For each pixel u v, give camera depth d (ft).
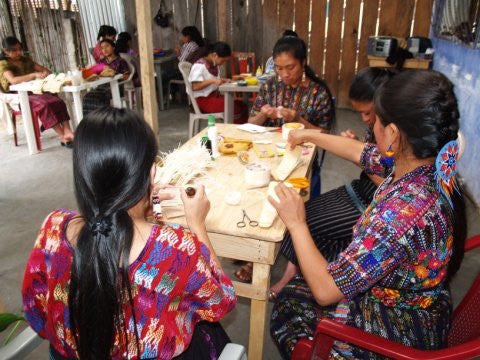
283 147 6.69
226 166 6.04
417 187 3.16
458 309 4.24
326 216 5.81
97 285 2.32
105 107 2.54
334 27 18.80
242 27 20.24
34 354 5.98
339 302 3.90
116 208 2.37
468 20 11.54
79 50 21.20
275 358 5.97
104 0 21.98
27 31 20.66
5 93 14.30
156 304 2.57
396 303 3.55
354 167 12.87
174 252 2.52
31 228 9.37
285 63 7.45
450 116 3.03
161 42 21.83
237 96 18.47
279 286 6.93
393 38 15.62
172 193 4.93
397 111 3.12
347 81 19.54
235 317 6.75
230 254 4.54
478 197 10.31
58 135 15.93
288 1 19.07
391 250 3.02
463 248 3.54
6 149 14.52
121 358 2.61
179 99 21.20
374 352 3.38
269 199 3.81
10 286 7.37
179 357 3.19
